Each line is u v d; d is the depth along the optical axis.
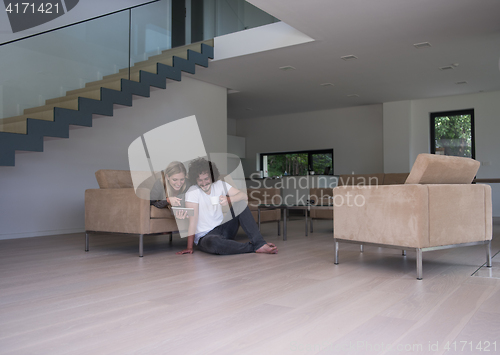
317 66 6.26
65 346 1.36
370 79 7.00
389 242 2.52
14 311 1.78
